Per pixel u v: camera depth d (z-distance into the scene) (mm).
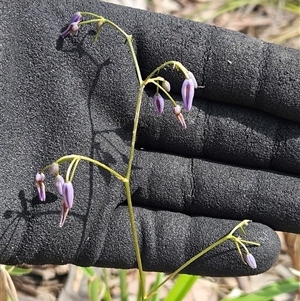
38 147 148
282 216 151
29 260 148
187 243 151
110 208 151
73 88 150
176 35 152
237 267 151
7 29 145
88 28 151
